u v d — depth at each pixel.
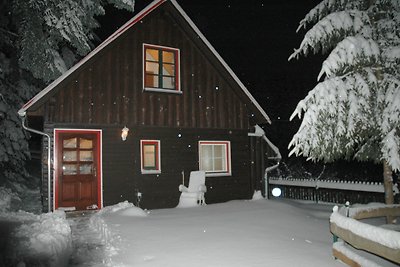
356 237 4.92
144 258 6.06
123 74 12.50
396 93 7.58
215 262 5.72
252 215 9.81
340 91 7.82
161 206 12.72
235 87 14.33
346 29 8.11
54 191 11.30
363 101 7.81
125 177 12.27
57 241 6.30
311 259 5.86
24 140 17.56
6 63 17.05
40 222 8.06
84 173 11.79
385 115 7.65
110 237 7.56
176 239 7.22
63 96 11.57
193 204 12.23
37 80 18.89
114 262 5.90
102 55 12.13
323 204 14.18
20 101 17.58
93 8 13.72
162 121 13.01
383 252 4.25
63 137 11.55
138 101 12.67
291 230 8.15
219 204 12.29
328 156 8.41
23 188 18.22
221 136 14.13
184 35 13.77
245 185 14.43
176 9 13.25
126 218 9.55
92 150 11.95
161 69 13.30
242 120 14.51
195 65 13.84
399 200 11.37
